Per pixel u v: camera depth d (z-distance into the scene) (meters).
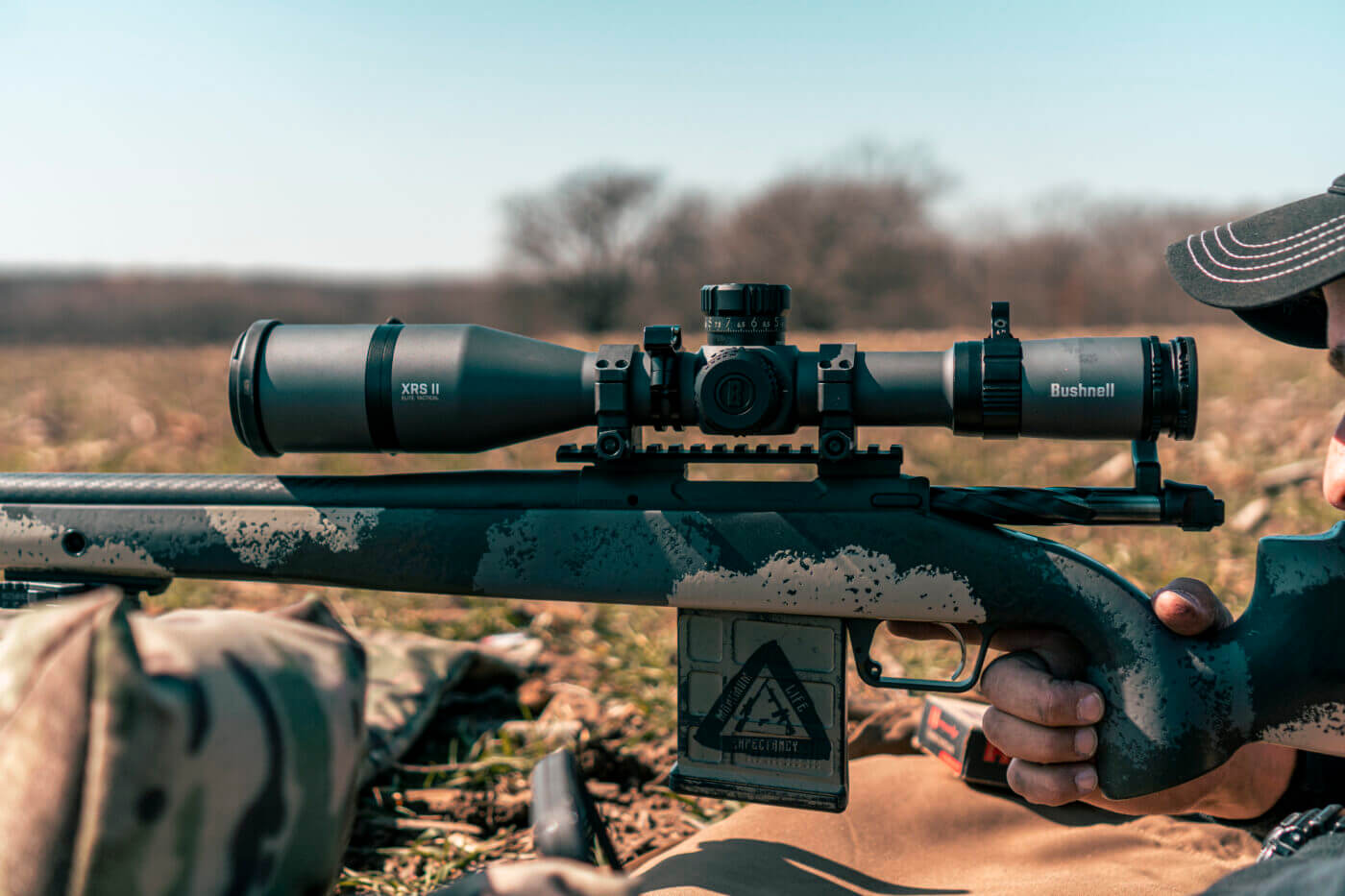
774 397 1.96
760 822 2.19
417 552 2.16
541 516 2.12
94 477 2.28
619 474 2.11
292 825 0.78
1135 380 1.85
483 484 2.16
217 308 42.22
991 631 2.01
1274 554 1.83
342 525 2.18
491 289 49.88
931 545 1.99
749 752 2.13
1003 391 1.90
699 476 6.31
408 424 2.02
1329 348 1.52
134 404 11.23
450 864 2.56
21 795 0.70
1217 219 40.69
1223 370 11.40
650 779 3.05
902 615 2.02
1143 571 4.65
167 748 0.71
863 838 2.15
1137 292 40.91
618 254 47.12
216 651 0.78
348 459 7.52
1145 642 1.87
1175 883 1.99
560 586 2.13
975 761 2.31
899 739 2.74
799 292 44.22
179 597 4.50
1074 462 7.05
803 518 2.04
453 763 3.01
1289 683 1.81
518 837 2.72
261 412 2.03
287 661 0.82
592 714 3.33
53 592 2.30
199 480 2.25
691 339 23.28
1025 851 2.15
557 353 2.06
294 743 0.79
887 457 2.00
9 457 7.73
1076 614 1.91
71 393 12.61
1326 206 1.50
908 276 43.41
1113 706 1.89
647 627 4.35
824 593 2.03
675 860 2.00
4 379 14.73
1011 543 1.95
